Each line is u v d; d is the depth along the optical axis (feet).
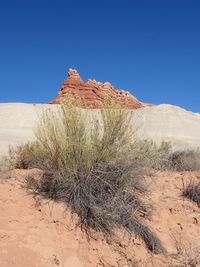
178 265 17.97
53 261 16.16
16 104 242.17
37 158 22.75
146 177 25.08
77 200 18.70
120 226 18.62
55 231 17.44
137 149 21.61
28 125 199.41
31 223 17.34
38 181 20.21
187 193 23.57
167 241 19.53
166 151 36.58
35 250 16.21
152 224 20.17
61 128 20.47
